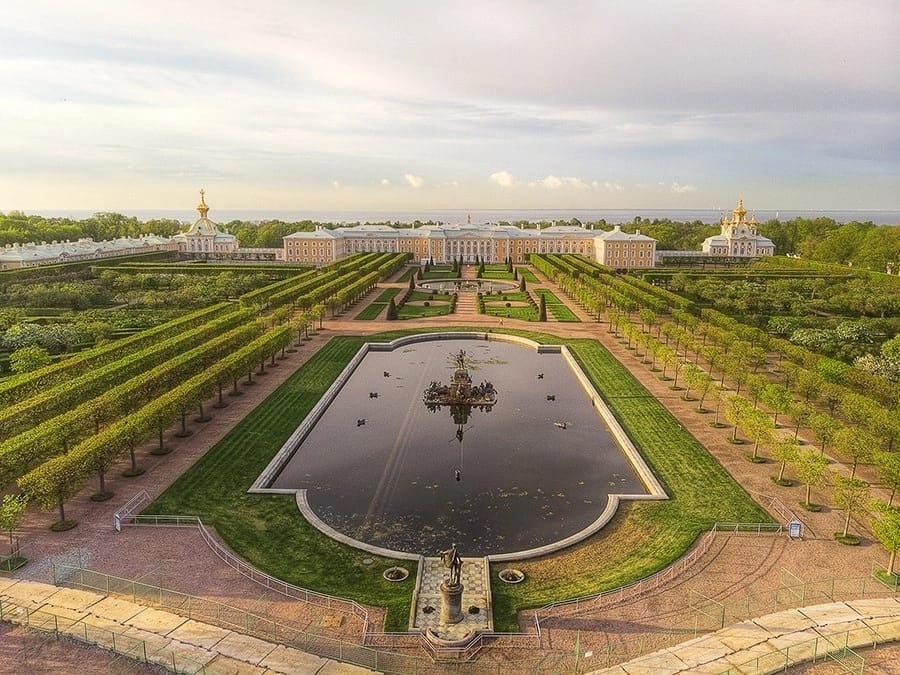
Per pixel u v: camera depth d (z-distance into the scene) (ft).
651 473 282.36
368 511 256.73
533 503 264.72
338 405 387.55
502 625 182.70
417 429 349.20
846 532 229.04
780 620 180.65
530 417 369.91
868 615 183.32
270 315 608.60
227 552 216.95
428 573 209.87
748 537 229.86
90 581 199.31
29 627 174.70
